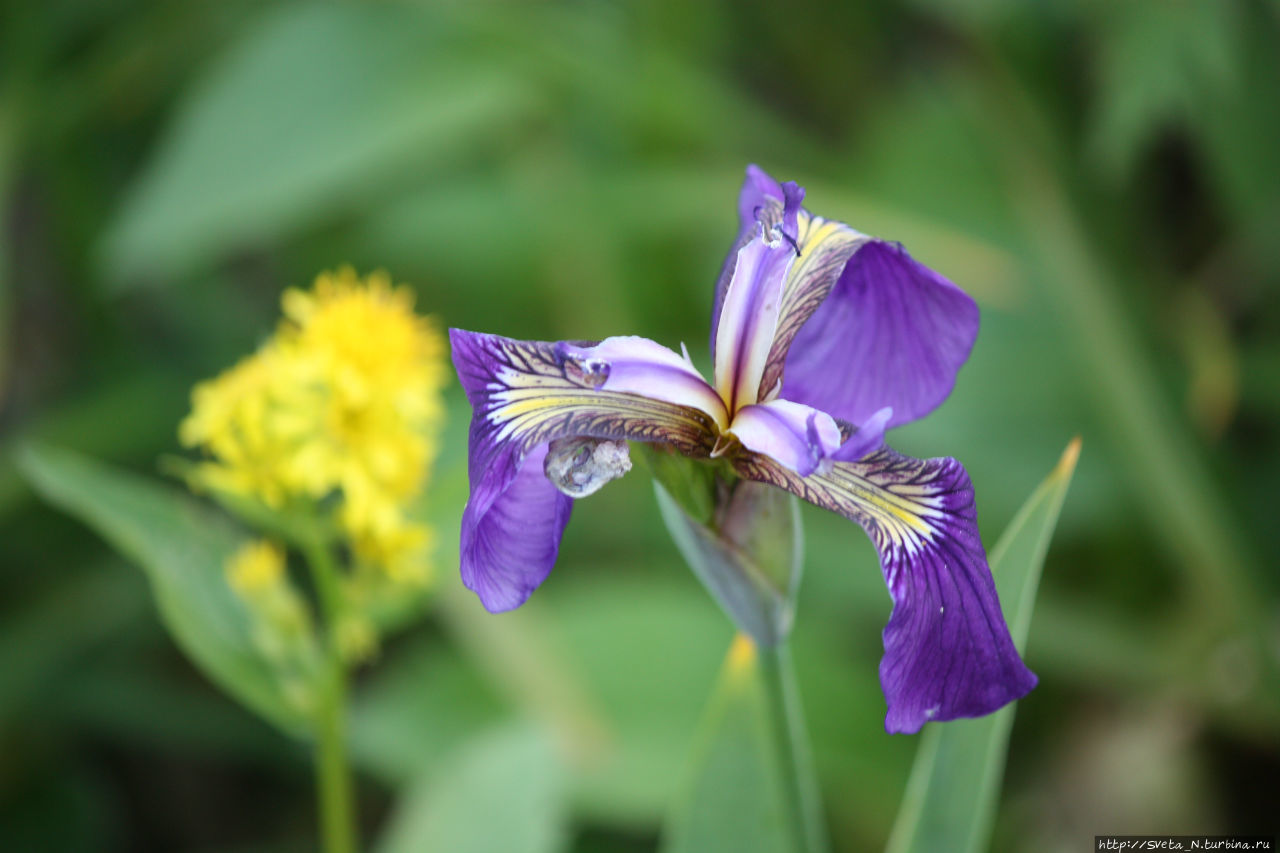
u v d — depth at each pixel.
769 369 0.44
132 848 0.73
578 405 0.44
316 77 0.75
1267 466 0.72
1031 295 0.73
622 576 0.71
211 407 0.51
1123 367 0.65
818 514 0.69
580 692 0.62
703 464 0.44
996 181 0.76
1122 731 0.67
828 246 0.45
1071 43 0.74
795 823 0.46
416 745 0.63
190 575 0.51
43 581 0.72
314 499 0.51
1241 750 0.65
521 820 0.52
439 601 0.63
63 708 0.68
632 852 0.65
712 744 0.48
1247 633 0.61
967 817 0.46
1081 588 0.73
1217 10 0.64
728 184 0.74
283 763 0.72
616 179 0.77
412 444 0.51
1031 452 0.70
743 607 0.45
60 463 0.51
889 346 0.45
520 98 0.75
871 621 0.71
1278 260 0.73
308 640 0.51
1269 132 0.69
